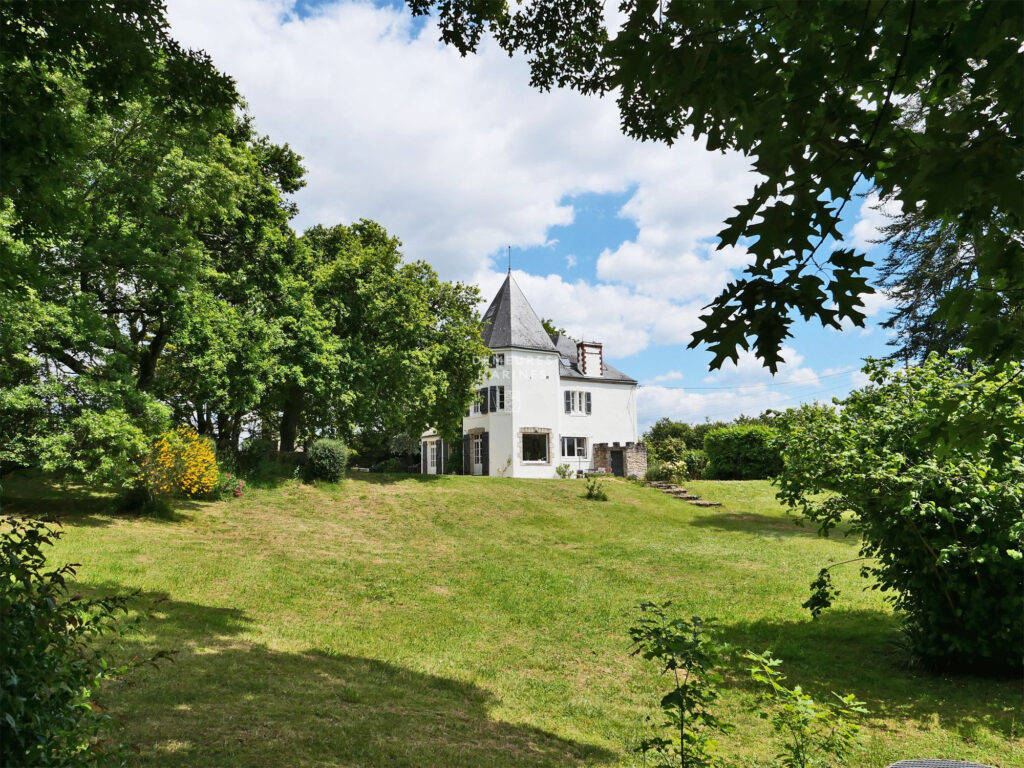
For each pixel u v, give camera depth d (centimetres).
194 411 2516
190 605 985
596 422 4188
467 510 2300
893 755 630
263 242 2183
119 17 475
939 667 887
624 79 250
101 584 1004
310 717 593
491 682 811
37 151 480
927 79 236
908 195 203
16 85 475
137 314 1884
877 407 888
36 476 1888
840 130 226
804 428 927
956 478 787
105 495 1816
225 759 484
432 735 597
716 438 3538
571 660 926
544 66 762
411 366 2602
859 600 1272
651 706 761
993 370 342
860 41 215
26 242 532
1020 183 189
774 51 232
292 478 2383
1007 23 186
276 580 1248
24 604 348
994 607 820
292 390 2511
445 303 3034
